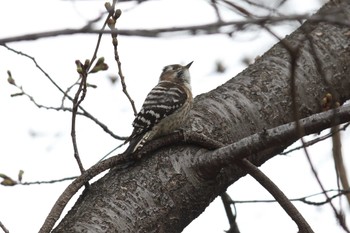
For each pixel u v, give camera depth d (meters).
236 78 11.05
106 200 9.08
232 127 10.34
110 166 9.41
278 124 10.62
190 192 9.44
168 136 9.74
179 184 9.39
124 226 8.92
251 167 9.53
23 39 5.29
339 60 11.27
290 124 8.92
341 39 11.41
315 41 11.38
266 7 6.12
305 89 10.89
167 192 9.30
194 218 9.63
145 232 9.05
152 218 9.12
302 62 11.08
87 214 8.92
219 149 9.38
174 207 9.31
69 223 8.88
